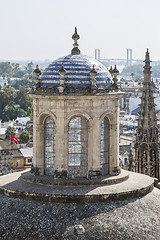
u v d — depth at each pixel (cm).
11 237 2836
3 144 13812
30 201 3086
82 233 2788
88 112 3234
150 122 5178
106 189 3127
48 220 2906
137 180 3378
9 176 3506
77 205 3020
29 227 2875
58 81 3269
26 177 3319
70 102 3219
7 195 3186
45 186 3192
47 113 3266
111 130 3381
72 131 3288
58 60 3369
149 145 5147
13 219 2955
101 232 2812
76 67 3291
